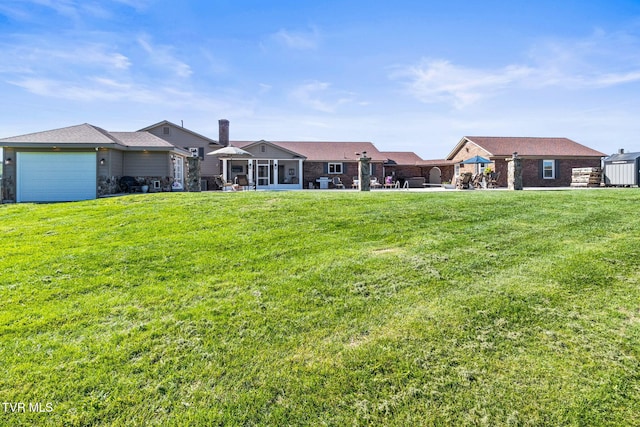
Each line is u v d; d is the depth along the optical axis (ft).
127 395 8.30
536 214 25.16
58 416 7.71
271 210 26.89
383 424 7.59
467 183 69.62
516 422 7.57
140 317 11.58
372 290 13.23
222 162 88.43
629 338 10.06
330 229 21.62
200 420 7.67
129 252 17.79
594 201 30.40
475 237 19.56
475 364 9.21
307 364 9.32
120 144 53.72
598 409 7.83
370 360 9.41
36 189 51.57
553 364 9.15
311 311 11.83
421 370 9.04
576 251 16.84
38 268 15.79
